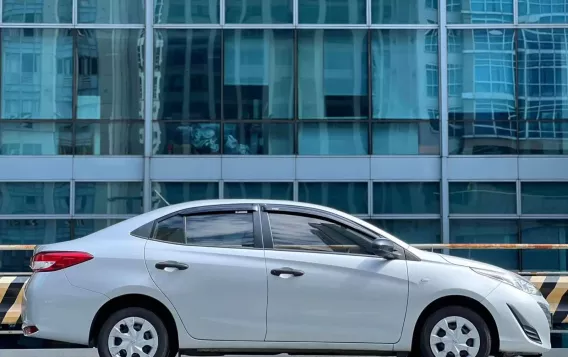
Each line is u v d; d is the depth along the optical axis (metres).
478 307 6.63
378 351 6.57
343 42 15.38
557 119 15.24
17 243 15.02
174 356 6.80
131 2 15.39
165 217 6.71
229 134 15.26
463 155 15.22
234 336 6.45
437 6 15.38
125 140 15.24
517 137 15.24
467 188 15.23
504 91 15.34
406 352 6.57
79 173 15.16
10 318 8.45
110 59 15.39
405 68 15.37
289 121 15.27
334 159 15.22
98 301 6.38
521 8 15.41
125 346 6.43
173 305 6.41
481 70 15.41
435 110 15.29
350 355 6.86
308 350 6.56
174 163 15.20
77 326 6.36
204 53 15.39
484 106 15.32
